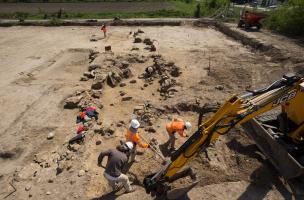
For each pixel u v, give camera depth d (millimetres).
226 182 7488
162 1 38656
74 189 7301
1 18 29031
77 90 12859
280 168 7387
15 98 12516
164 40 21062
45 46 20250
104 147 8953
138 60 16250
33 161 8609
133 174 7750
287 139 7738
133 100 11961
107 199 7012
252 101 6262
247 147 8633
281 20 22219
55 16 29344
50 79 14516
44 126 10352
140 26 26078
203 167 7996
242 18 23203
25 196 7238
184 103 11047
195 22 26547
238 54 17656
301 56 15953
